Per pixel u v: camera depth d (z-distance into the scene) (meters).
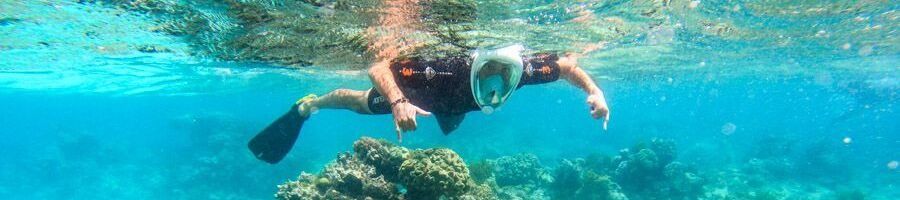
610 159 20.56
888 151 34.12
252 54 11.75
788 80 37.28
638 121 55.16
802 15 10.51
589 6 8.18
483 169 14.34
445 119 5.70
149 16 7.52
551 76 5.25
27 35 9.33
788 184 23.73
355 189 7.45
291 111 6.76
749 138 43.31
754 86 45.88
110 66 16.58
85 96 39.34
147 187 27.52
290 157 26.62
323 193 7.64
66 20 7.88
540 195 15.57
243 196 23.80
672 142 20.89
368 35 9.03
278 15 7.38
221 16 7.45
